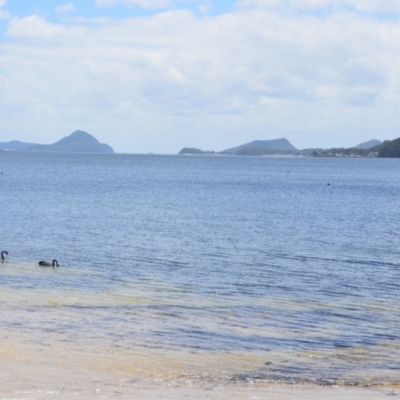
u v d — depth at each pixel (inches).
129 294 1096.8
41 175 5959.6
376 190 4648.1
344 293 1163.3
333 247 1776.6
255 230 2135.8
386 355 751.1
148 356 709.9
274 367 686.5
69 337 776.9
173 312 953.5
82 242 1765.5
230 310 984.9
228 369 673.0
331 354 749.3
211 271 1368.1
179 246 1731.1
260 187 4803.2
